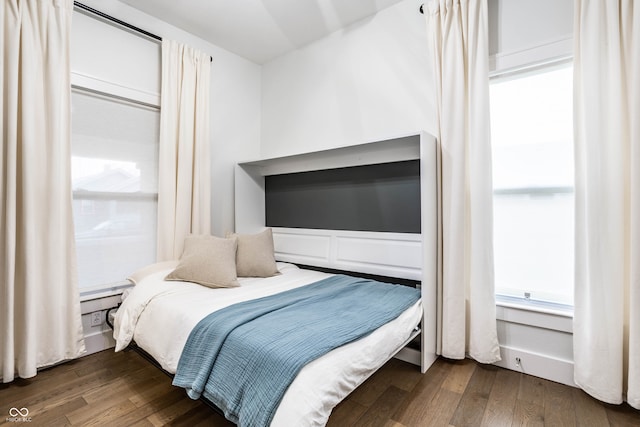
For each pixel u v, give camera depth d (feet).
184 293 6.73
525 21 6.90
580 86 6.11
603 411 5.61
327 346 4.44
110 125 8.41
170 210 9.11
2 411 5.59
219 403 4.45
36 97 6.74
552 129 6.94
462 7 7.25
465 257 7.41
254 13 9.18
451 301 7.30
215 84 10.78
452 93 7.45
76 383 6.52
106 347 8.24
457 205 7.27
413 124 8.57
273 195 11.71
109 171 8.41
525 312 6.94
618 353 5.64
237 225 10.89
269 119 12.00
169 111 9.11
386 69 9.07
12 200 6.34
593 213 5.85
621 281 5.67
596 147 5.81
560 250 6.90
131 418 5.42
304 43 10.80
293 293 7.07
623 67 5.66
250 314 5.41
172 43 9.21
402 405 5.78
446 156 7.52
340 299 6.67
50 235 6.87
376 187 9.09
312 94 10.74
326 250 9.91
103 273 8.30
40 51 6.81
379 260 8.73
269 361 4.16
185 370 5.00
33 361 6.53
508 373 6.95
